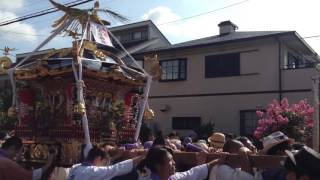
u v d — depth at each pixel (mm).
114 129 7141
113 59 7562
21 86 7531
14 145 5234
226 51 19625
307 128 11617
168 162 4109
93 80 6875
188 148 5785
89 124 6785
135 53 21797
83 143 6480
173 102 20969
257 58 18828
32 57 7934
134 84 7359
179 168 4887
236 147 4578
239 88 19203
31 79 7113
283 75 18172
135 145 6730
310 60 20828
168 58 21203
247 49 19094
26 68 7270
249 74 18953
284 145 4531
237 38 18938
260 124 11625
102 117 6996
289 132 11328
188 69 20656
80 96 6145
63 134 6613
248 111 18891
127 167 4469
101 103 7152
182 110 20672
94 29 7293
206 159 4707
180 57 20891
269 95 18391
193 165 4773
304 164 2998
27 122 7238
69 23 7184
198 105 20219
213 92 19875
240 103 19109
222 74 19672
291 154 3256
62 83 6871
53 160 5738
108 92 7215
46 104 7148
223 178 4309
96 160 4906
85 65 6484
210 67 20031
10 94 21219
